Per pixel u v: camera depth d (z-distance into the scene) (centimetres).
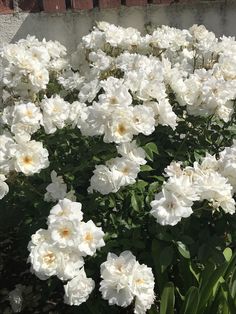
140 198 86
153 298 78
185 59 120
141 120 81
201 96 92
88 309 90
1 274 117
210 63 119
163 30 129
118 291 71
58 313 105
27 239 101
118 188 81
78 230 70
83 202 90
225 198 75
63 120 91
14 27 148
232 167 78
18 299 106
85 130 87
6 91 120
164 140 99
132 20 153
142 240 90
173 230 82
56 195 88
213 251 82
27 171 82
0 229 118
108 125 79
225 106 95
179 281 89
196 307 79
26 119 87
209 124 100
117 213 90
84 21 151
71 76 116
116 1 150
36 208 95
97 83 99
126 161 81
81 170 94
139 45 121
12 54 107
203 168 82
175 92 94
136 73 90
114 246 87
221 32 158
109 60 111
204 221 86
